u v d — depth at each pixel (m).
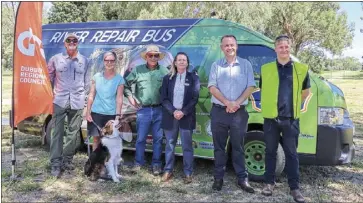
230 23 5.68
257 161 5.36
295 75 4.50
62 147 5.59
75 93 5.54
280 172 5.27
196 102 5.09
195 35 5.82
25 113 5.08
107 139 5.23
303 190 5.05
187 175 5.23
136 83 5.52
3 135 8.62
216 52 5.61
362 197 4.82
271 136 4.63
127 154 6.82
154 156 5.61
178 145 5.77
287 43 4.45
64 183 5.25
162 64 5.89
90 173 5.36
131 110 5.91
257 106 5.31
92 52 6.50
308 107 5.10
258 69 5.43
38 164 6.05
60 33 6.99
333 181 5.47
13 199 4.64
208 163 6.25
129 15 20.30
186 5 18.58
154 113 5.50
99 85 5.30
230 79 4.68
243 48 5.54
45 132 6.91
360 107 14.64
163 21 6.19
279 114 4.53
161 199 4.69
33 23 5.07
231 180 5.39
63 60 5.45
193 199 4.69
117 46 6.34
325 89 5.14
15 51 4.93
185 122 5.11
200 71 5.62
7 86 22.41
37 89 5.15
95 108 5.32
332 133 5.02
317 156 5.08
